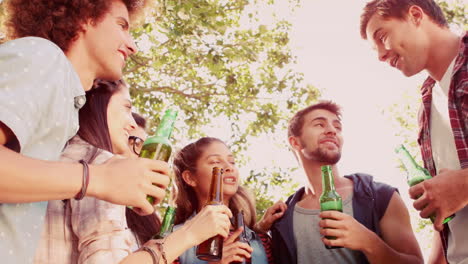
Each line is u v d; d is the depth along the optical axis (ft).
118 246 4.16
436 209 6.37
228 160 10.62
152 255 4.35
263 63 30.25
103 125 5.53
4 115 2.97
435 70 8.08
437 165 8.07
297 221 9.52
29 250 3.42
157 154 5.60
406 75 8.51
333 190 8.48
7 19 4.57
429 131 8.25
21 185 2.96
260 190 28.78
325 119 10.43
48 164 3.15
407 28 8.14
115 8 4.43
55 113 3.44
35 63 3.33
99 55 4.28
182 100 28.22
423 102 8.36
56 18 4.24
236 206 10.57
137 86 26.55
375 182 9.43
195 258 8.55
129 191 3.37
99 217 4.16
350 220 7.84
